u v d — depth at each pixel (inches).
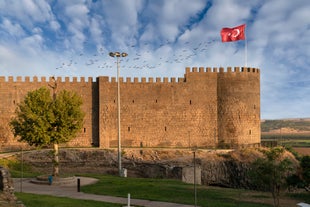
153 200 1115.3
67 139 1536.7
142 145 2923.2
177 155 2625.5
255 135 2977.4
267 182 1037.2
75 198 1135.6
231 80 2945.4
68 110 1539.1
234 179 2524.6
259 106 3029.0
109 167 2477.9
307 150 4387.3
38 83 2903.5
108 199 1128.8
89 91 2955.2
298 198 1331.2
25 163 2297.0
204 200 1134.4
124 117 2930.6
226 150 2687.0
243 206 1061.8
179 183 1544.0
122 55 2010.3
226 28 2751.0
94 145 2920.8
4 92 2871.6
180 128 2942.9
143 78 2962.6
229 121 2915.8
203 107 2957.7
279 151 1144.2
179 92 2960.1
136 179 1620.3
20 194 1171.9
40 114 1507.1
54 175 1529.3
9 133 2834.6
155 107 2952.8
